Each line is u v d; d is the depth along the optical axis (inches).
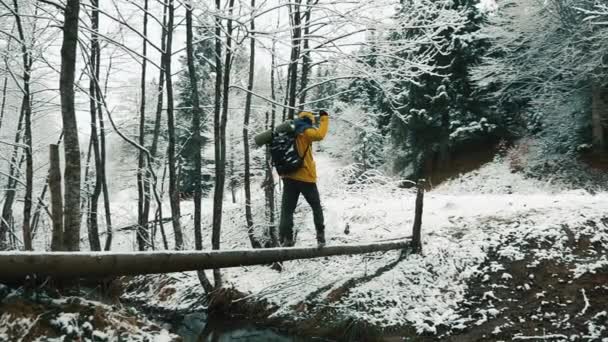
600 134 740.0
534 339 237.9
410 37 364.5
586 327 238.5
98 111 425.7
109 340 130.5
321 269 355.6
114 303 155.3
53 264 125.2
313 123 237.3
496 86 893.8
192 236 572.4
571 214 343.6
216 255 177.9
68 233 175.9
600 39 641.6
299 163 232.2
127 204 757.9
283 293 331.0
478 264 311.4
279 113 525.3
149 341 136.3
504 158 871.7
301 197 430.6
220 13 290.7
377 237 378.6
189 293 365.1
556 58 740.7
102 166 432.5
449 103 894.4
